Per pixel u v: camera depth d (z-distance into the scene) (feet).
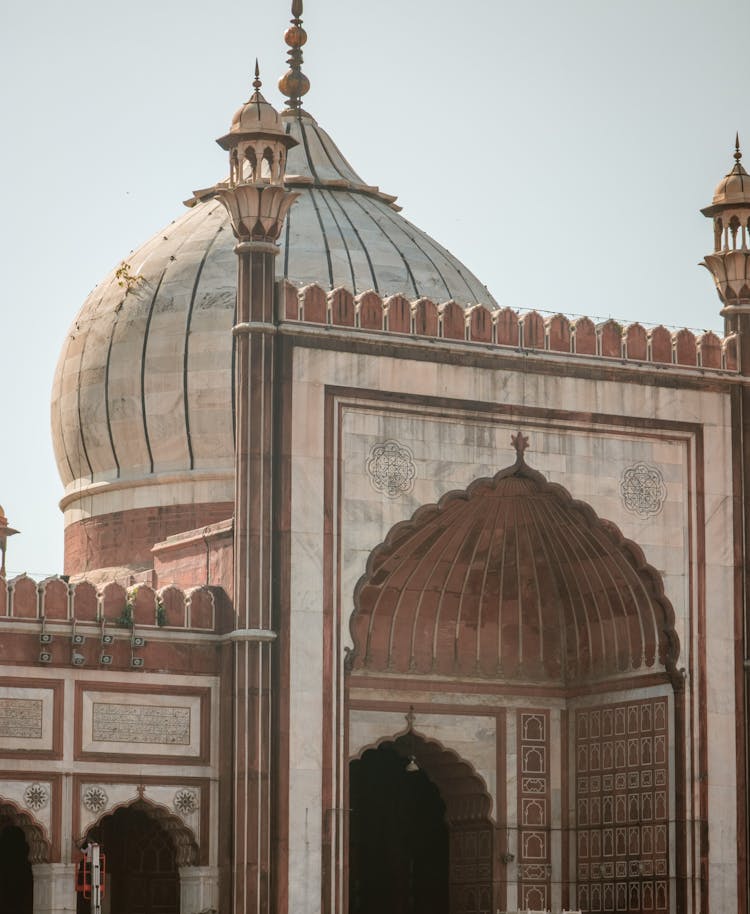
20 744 109.60
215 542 119.85
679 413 126.93
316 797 112.47
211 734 113.80
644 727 126.72
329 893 111.86
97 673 111.96
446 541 126.82
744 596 126.82
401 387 118.62
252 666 112.16
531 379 122.62
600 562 127.34
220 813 112.78
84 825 110.22
